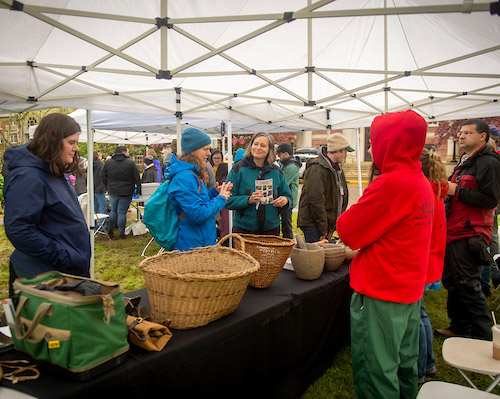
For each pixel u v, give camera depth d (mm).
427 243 1601
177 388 1337
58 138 1569
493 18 2352
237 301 1594
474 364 1643
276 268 1943
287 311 1869
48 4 2020
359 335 1670
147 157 8109
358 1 2473
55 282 1273
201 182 2213
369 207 1552
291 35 2828
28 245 1514
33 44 2453
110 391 1141
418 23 2732
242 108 4262
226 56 2748
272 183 2740
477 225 2504
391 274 1555
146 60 2803
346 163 19391
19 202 1499
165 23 2221
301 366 2078
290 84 3686
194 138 2158
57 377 1124
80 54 2652
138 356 1261
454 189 2514
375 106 4441
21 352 1239
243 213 2809
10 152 1578
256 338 1684
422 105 4418
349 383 2277
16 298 1156
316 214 3312
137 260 5043
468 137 2594
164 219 2141
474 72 3250
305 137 20766
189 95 3693
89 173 3395
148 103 3592
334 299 2291
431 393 1480
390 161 1572
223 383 1530
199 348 1399
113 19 2084
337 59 3207
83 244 1730
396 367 1591
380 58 3262
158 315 1473
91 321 1098
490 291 3764
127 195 6148
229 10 2361
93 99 3293
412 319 1652
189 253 1827
